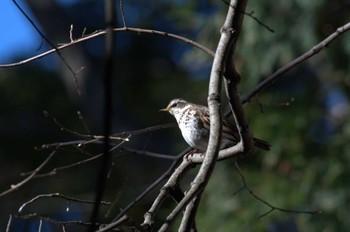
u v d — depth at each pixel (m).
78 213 18.58
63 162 19.34
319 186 14.77
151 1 21.83
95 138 7.70
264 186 14.78
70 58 21.19
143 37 22.05
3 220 18.59
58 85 21.31
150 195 17.78
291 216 14.55
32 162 20.42
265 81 8.66
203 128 9.72
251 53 14.97
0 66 7.49
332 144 15.11
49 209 18.73
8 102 21.03
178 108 10.09
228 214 14.68
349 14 15.04
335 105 17.59
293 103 15.34
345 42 14.72
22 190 19.20
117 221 6.15
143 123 20.75
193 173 15.48
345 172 14.75
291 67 8.63
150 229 7.16
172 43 22.14
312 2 14.31
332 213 14.46
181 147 15.62
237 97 7.07
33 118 20.97
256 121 15.05
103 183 5.22
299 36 14.80
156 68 22.06
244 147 7.44
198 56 15.53
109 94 5.11
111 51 5.17
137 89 21.75
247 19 14.74
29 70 21.23
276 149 14.88
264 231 14.36
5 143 20.61
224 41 6.87
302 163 15.02
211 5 17.02
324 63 16.02
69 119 20.86
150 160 19.64
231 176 15.04
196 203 6.46
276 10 14.81
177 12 15.85
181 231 6.48
